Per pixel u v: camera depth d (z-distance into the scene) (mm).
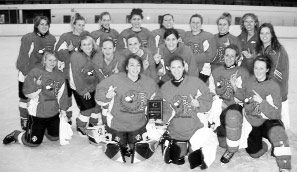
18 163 3100
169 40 3574
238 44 4207
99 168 3018
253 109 3053
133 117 3166
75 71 3699
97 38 4820
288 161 2814
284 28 19156
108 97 3064
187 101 3061
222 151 3477
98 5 21531
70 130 3520
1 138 3758
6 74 8211
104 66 3713
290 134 3918
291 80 7598
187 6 21422
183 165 3102
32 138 3418
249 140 3156
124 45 4582
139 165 3094
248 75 3385
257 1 23219
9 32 19609
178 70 3002
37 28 4031
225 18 4254
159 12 21547
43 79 3383
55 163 3115
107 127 3281
